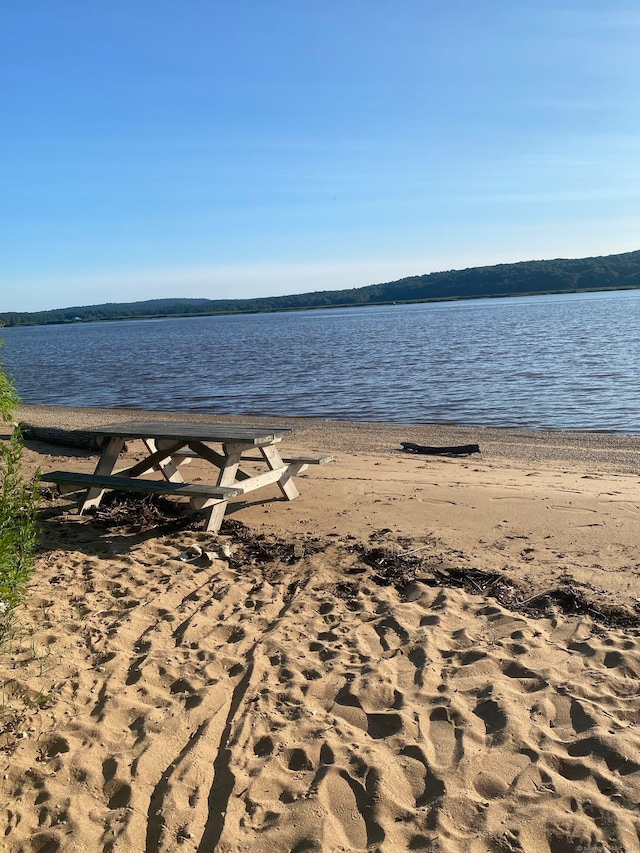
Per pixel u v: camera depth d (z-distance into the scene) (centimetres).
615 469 985
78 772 292
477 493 751
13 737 312
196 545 556
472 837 258
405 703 343
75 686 356
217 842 257
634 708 327
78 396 2452
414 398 2006
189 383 2719
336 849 256
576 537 579
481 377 2386
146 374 3225
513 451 1177
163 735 319
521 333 4694
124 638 409
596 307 9225
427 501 717
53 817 268
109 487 619
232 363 3597
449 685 358
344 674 372
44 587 479
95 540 583
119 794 282
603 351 3053
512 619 429
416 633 414
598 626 411
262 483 665
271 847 257
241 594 479
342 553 553
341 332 6675
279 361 3509
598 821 261
